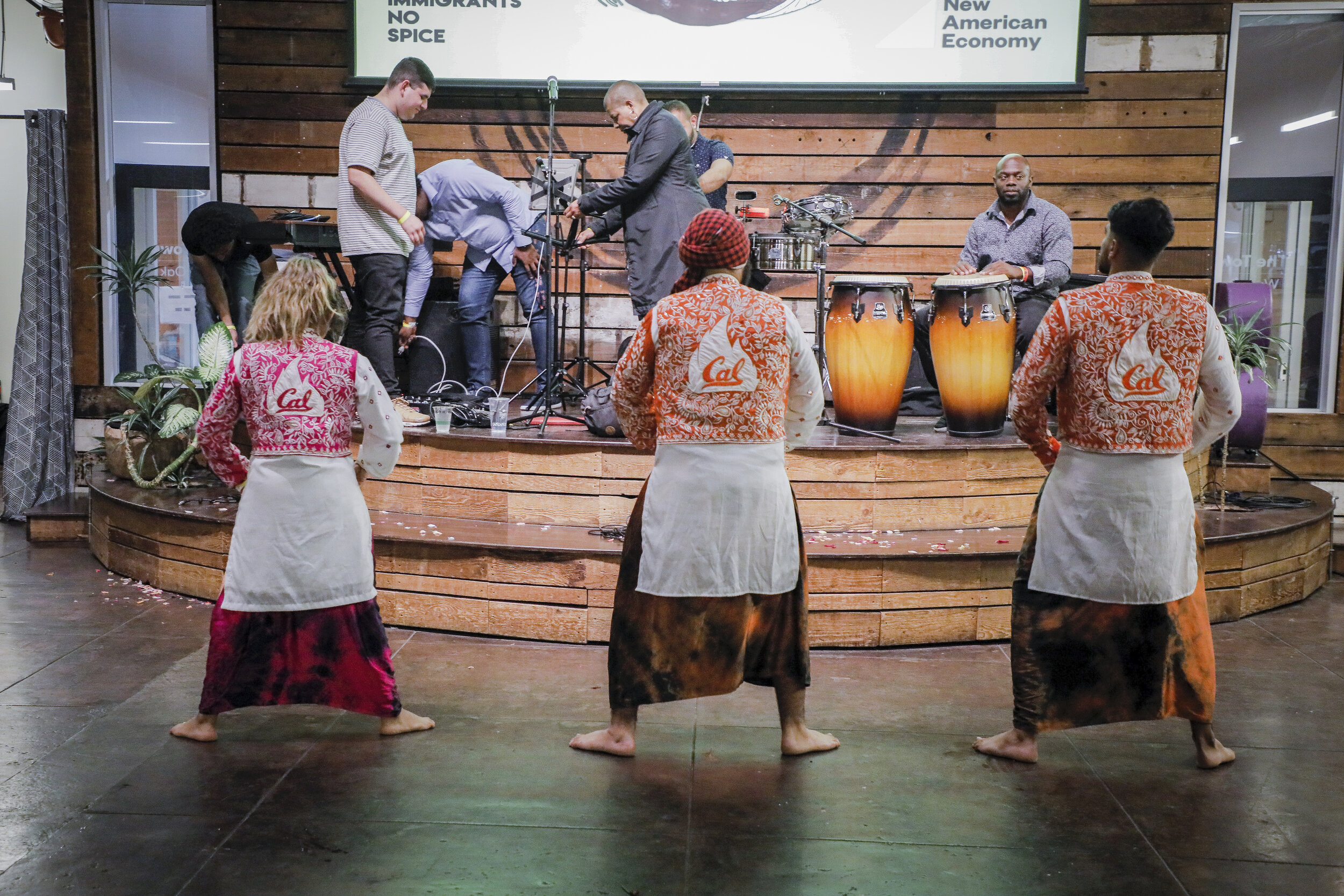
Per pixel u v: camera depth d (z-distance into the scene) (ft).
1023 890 7.52
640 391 9.48
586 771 9.38
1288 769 9.64
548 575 12.96
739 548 9.18
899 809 8.73
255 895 7.31
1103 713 9.53
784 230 16.79
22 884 7.41
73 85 19.97
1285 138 19.88
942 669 12.25
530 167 19.54
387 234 16.20
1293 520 15.37
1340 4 19.02
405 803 8.71
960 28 18.89
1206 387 9.51
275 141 19.66
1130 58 19.04
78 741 9.93
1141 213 9.11
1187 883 7.63
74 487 20.33
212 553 14.60
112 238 20.58
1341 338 19.79
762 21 19.01
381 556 13.48
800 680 9.68
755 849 8.03
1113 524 9.16
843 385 15.16
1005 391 14.89
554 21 19.13
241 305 17.30
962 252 18.38
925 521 14.03
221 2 19.44
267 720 10.50
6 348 27.84
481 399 16.69
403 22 19.20
